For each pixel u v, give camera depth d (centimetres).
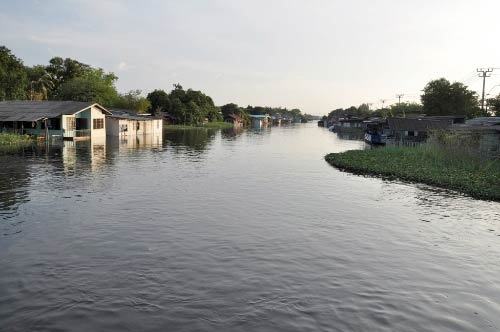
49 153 3750
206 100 12200
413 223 1683
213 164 3394
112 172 2769
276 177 2783
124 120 6419
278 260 1231
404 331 867
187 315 901
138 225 1542
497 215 1839
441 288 1076
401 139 5609
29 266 1141
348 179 2756
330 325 880
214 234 1459
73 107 5312
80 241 1349
